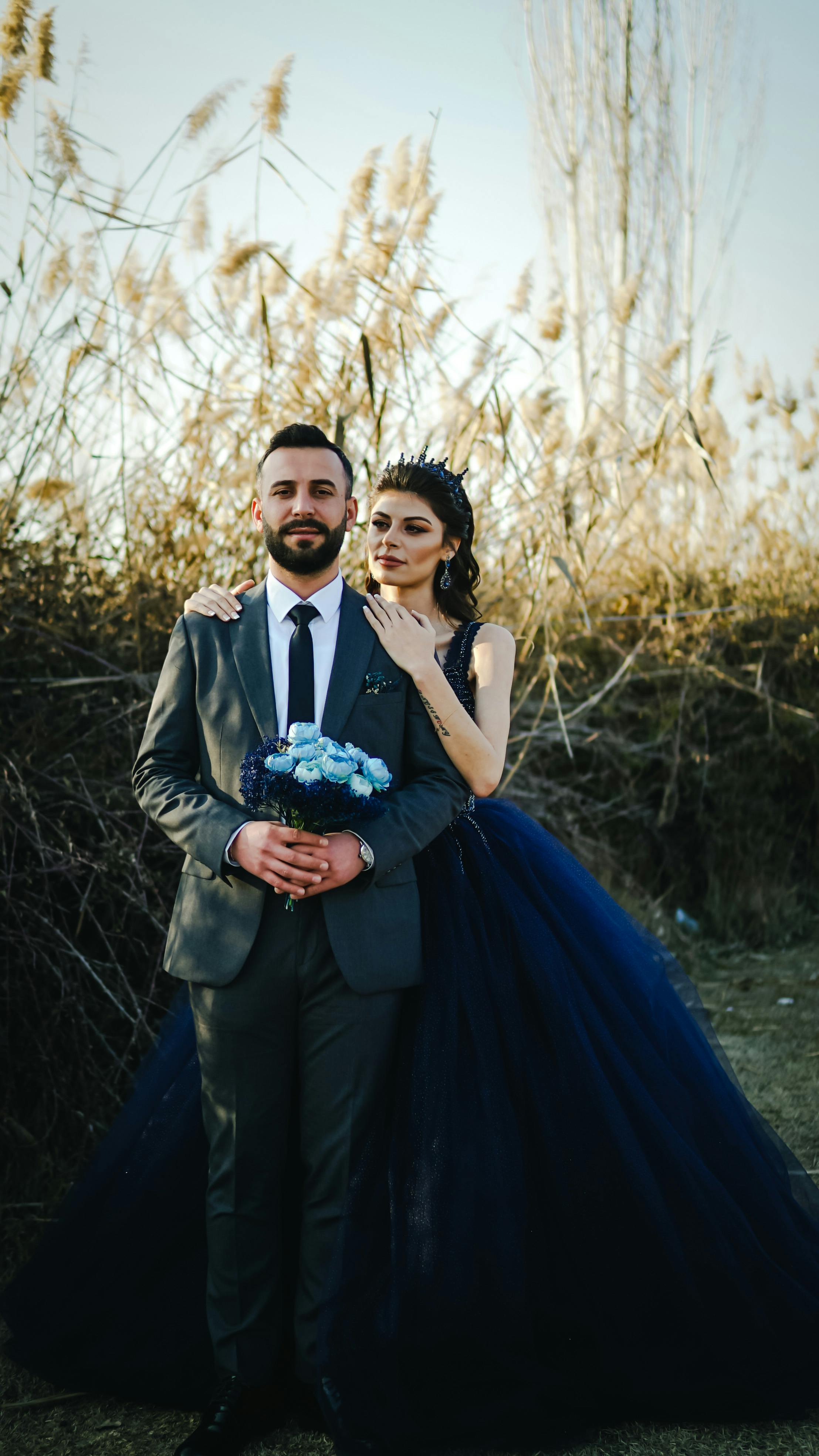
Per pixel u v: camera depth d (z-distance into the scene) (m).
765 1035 4.19
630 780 5.98
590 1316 2.10
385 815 2.14
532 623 4.92
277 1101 2.13
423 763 2.29
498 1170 2.11
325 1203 2.10
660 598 6.41
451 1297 2.00
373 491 2.82
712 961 5.35
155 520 4.23
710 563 6.79
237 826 2.06
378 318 4.48
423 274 4.60
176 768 2.24
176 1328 2.22
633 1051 2.39
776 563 6.95
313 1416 2.10
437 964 2.30
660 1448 1.99
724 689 6.33
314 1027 2.11
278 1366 2.11
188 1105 2.36
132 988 3.29
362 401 4.35
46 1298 2.33
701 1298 2.12
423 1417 1.99
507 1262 2.04
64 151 3.90
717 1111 2.42
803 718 6.23
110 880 3.33
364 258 4.42
